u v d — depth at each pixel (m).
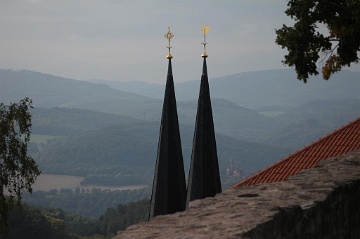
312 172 17.75
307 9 27.73
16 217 143.88
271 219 12.53
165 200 50.56
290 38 28.25
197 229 11.62
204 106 51.47
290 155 41.56
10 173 42.62
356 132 42.41
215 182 51.34
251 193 14.84
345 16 27.42
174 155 51.09
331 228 15.25
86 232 184.38
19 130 43.22
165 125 51.25
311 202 14.27
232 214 12.73
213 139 51.69
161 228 11.71
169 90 51.38
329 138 42.34
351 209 16.66
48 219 160.75
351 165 18.81
